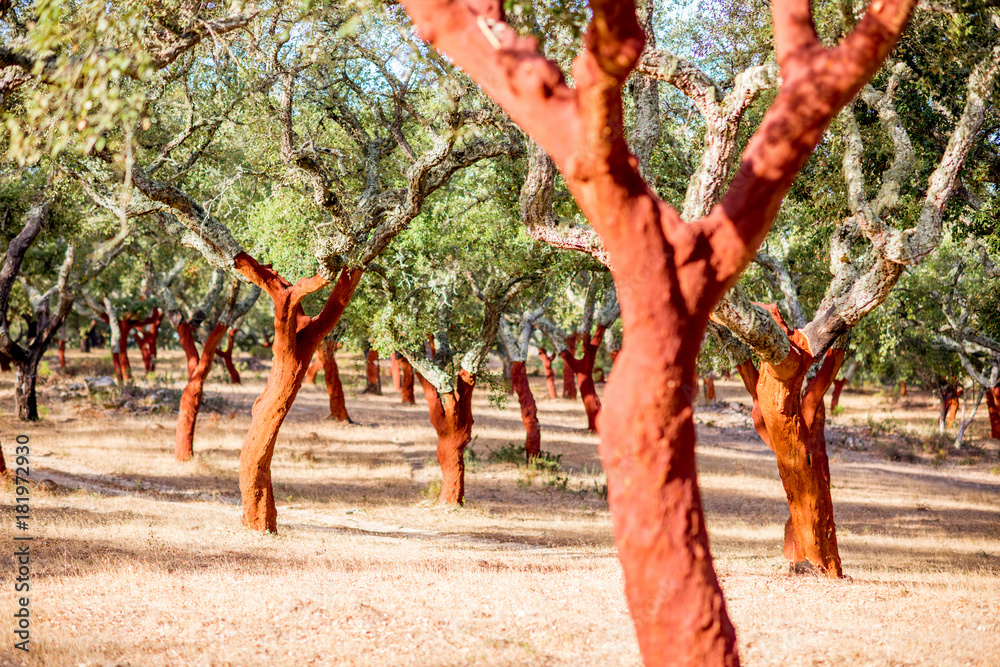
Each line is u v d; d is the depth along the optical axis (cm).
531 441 2253
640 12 793
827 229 1293
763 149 375
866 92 924
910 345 2927
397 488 1872
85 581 812
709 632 364
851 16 620
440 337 1714
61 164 1120
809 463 1005
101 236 2092
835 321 964
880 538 1508
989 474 2675
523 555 1150
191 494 1594
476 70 382
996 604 823
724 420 3575
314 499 1666
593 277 1653
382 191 1293
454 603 780
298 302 1210
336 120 1283
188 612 725
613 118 352
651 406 368
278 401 1206
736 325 870
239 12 718
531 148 762
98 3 543
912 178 1105
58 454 1919
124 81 677
